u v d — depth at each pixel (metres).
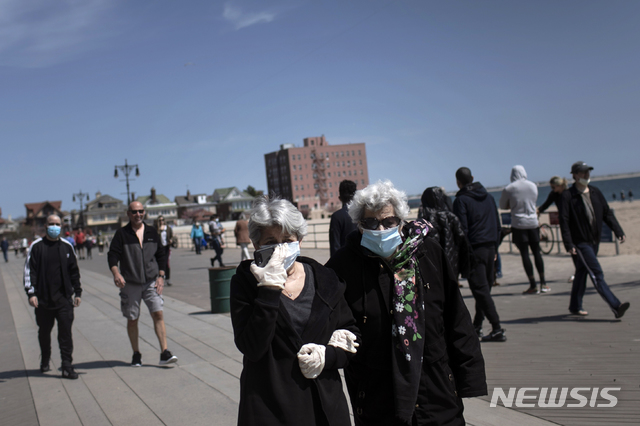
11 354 7.36
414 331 2.54
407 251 2.58
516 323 6.86
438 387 2.57
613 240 13.22
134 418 4.42
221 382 5.28
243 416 2.22
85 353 7.06
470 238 5.88
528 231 9.08
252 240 2.44
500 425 3.68
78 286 6.08
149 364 6.18
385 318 2.60
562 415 3.73
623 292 8.41
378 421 2.59
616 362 4.77
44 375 6.00
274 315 2.19
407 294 2.58
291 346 2.28
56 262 5.91
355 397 2.70
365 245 2.62
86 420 4.46
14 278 23.02
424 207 4.54
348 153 181.75
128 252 5.99
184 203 145.88
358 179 182.50
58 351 7.34
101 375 5.84
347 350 2.37
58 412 4.71
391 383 2.57
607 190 147.25
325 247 24.75
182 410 4.54
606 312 7.02
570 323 6.55
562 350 5.34
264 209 2.36
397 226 2.61
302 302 2.38
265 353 2.25
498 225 6.03
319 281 2.45
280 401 2.20
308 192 175.88
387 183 2.67
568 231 6.78
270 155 185.12
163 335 6.07
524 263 9.16
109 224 128.25
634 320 6.40
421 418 2.52
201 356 6.38
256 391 2.23
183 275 17.11
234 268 9.52
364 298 2.62
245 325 2.28
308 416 2.22
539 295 8.89
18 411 4.80
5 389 5.54
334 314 2.42
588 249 6.66
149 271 6.02
